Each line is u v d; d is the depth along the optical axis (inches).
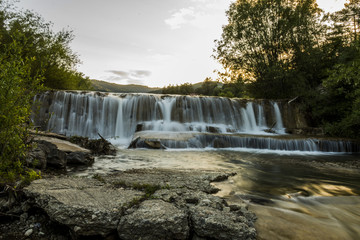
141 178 177.5
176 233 94.1
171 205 115.6
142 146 427.5
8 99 123.4
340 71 509.4
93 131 569.9
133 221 95.5
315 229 109.0
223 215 107.9
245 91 1028.5
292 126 717.9
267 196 160.2
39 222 105.2
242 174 231.3
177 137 458.3
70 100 563.5
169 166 265.7
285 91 862.5
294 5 868.0
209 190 160.9
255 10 877.8
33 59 141.9
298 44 817.5
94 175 191.2
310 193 172.2
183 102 667.4
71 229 93.4
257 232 103.0
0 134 122.4
